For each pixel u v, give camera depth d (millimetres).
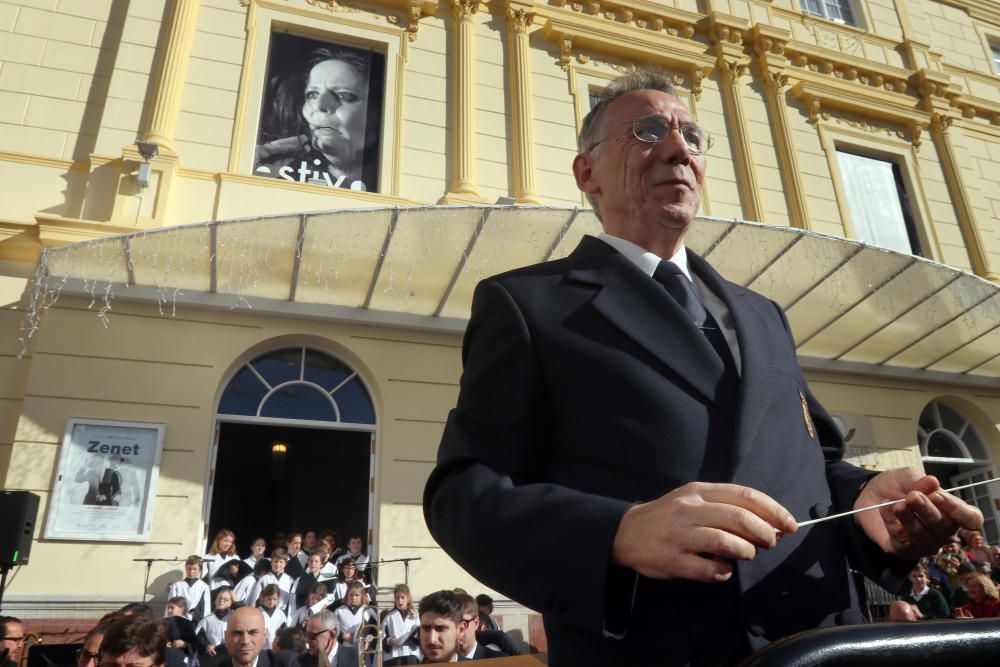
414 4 10766
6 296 7953
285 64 10008
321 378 8766
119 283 7980
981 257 12852
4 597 6820
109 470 7480
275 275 8109
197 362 8141
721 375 1197
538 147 10797
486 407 1202
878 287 9125
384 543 8117
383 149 9953
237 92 9562
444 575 8195
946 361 11227
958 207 13312
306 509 15266
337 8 10508
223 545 7762
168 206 8555
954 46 15594
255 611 5438
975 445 11734
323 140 9805
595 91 11633
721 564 798
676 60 12125
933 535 1100
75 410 7566
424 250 7906
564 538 902
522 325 1237
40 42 9172
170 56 9234
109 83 9234
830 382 11031
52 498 7215
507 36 11344
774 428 1205
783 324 1560
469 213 7465
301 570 8016
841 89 13133
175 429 7836
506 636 6574
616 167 1562
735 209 11523
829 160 12578
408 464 8523
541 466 1199
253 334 8477
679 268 1410
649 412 1135
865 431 10750
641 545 838
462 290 8719
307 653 6008
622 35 11875
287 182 9141
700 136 1596
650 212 1493
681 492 853
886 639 467
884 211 12789
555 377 1190
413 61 10586
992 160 14461
